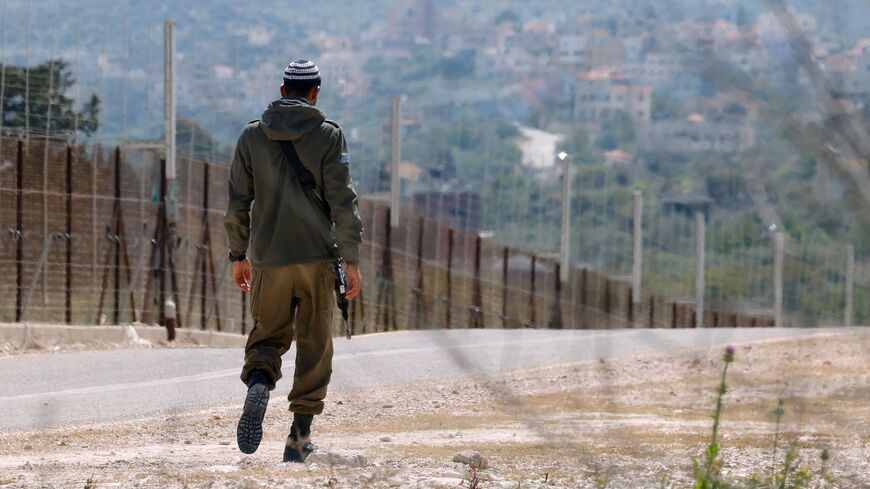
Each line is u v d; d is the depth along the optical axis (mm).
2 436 18688
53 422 20391
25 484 11250
